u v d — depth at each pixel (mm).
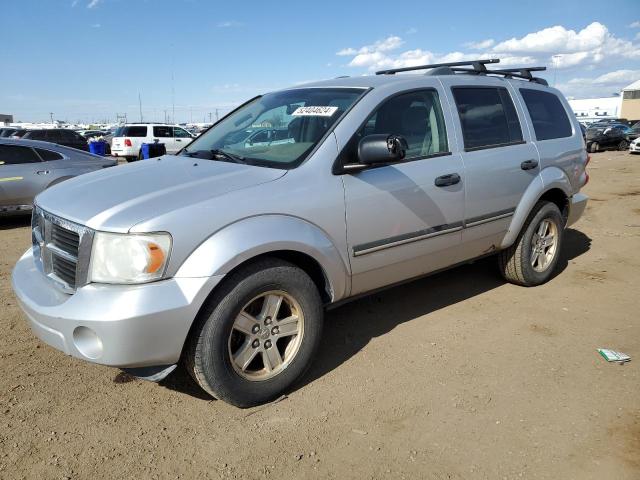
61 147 8820
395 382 3324
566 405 3057
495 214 4336
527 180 4602
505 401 3100
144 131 24281
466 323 4223
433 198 3785
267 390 3045
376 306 4586
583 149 5418
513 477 2482
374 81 3857
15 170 8102
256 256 2963
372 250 3469
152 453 2656
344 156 3344
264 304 3010
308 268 3357
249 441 2750
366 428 2857
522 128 4703
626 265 5852
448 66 4492
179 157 3834
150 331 2586
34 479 2463
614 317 4340
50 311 2709
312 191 3152
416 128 3832
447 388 3248
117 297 2574
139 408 3049
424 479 2477
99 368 3508
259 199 2947
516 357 3645
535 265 5016
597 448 2674
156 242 2613
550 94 5266
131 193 2955
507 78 4859
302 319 3152
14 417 2936
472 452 2658
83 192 3119
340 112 3510
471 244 4230
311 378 3385
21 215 8352
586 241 7051
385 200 3482
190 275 2676
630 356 3643
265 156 3434
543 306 4586
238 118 4281
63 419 2930
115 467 2553
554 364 3541
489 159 4230
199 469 2545
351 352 3730
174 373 3463
